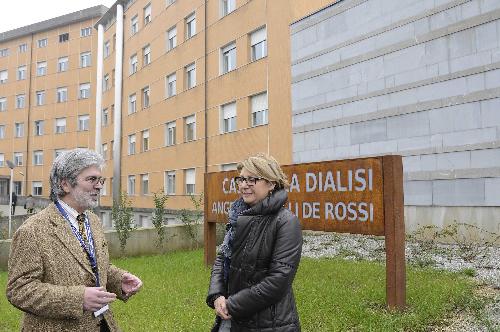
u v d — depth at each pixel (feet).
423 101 33.40
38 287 6.49
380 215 15.34
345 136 39.65
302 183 18.58
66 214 7.22
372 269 21.83
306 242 34.55
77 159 7.22
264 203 8.08
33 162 139.13
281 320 7.80
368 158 15.85
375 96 36.96
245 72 56.90
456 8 31.53
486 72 29.78
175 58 75.41
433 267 22.21
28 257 6.63
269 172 8.27
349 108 39.27
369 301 15.98
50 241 6.81
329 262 24.53
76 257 6.95
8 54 147.23
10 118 144.97
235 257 8.21
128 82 94.73
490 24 29.66
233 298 7.89
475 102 30.27
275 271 7.75
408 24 34.60
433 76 32.81
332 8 41.16
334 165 17.21
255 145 54.54
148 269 25.90
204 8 67.05
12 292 6.54
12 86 145.48
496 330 12.44
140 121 88.22
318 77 42.73
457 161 31.19
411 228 33.86
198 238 37.11
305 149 44.21
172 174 76.23
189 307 16.56
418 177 33.58
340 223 16.85
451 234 28.40
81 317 6.85
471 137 30.42
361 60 38.22
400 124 35.04
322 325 13.58
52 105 136.56
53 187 7.29
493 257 24.07
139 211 85.30
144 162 85.66
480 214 29.78
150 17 86.02
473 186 30.22
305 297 16.61
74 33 134.31
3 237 42.63
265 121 53.78
